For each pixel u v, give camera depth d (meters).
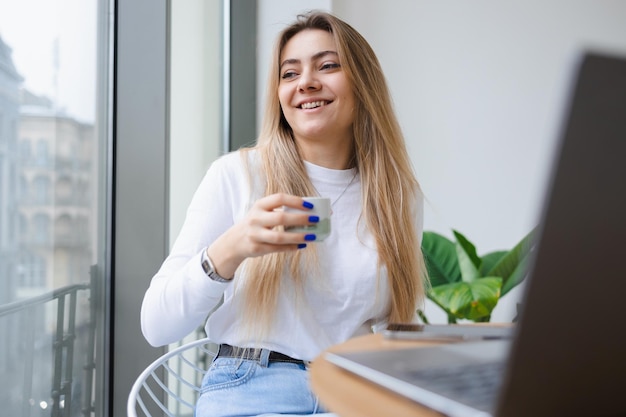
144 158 1.74
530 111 3.35
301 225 1.01
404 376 0.63
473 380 0.61
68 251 1.49
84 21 1.53
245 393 1.19
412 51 3.33
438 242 2.66
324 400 0.62
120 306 1.70
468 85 3.35
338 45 1.42
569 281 0.45
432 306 3.27
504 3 3.35
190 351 2.19
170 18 1.83
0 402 1.25
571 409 0.48
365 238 1.37
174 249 1.29
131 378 1.72
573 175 0.43
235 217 1.33
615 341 0.48
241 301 1.26
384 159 1.46
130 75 1.72
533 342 0.46
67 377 1.50
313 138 1.42
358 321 1.31
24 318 1.31
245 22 2.89
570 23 3.37
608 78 0.43
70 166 1.49
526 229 3.34
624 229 0.46
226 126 2.81
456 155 3.34
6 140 1.22
